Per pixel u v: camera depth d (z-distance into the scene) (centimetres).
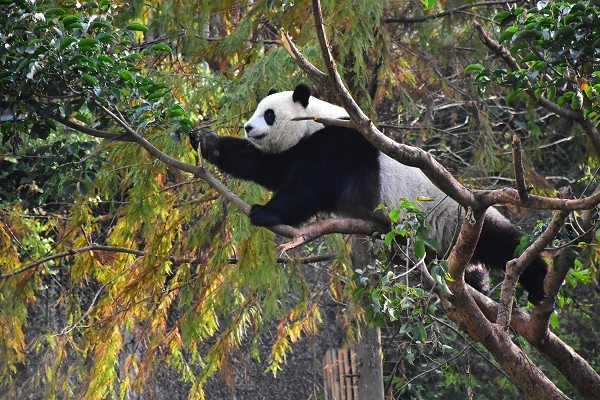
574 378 952
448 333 2042
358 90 1294
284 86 1221
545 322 932
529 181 1421
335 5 1239
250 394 2062
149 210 1199
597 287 1700
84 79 848
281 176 1179
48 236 1808
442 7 1498
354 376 1552
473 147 1482
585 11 821
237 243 1145
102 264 1406
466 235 819
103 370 1327
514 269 887
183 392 1970
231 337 1290
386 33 1316
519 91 911
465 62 1524
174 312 1936
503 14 902
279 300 1338
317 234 866
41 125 893
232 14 1492
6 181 1727
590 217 893
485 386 2041
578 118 1060
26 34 841
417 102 1691
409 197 1107
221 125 1238
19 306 1328
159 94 913
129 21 1345
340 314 1510
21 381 1731
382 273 879
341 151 1107
